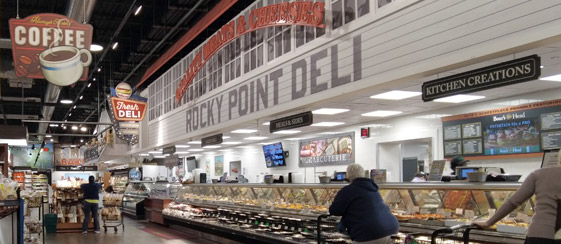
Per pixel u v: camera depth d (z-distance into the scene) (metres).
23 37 7.55
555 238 3.15
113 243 10.65
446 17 5.60
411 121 9.66
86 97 28.17
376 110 9.14
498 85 4.92
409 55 6.10
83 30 7.81
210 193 11.79
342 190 4.80
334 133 11.98
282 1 8.98
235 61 11.41
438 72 5.86
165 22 14.49
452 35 5.50
